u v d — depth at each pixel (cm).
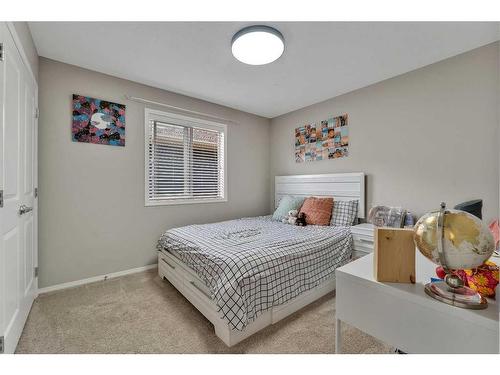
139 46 204
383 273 93
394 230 93
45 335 158
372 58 223
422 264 114
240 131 376
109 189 257
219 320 154
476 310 72
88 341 152
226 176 358
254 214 395
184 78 264
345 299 104
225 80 269
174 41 197
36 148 206
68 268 233
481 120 206
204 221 335
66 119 231
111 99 257
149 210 285
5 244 129
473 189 211
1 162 119
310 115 351
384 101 270
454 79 220
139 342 151
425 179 239
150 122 289
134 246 274
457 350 74
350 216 279
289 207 321
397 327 88
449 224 75
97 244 250
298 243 204
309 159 352
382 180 272
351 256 248
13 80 142
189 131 323
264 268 163
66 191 232
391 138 264
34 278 203
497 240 140
